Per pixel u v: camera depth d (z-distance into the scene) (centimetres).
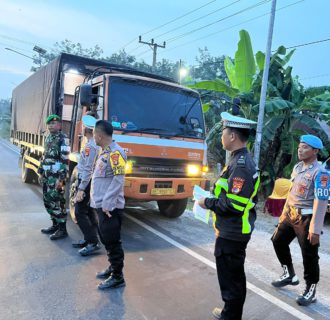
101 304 355
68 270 429
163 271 446
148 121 595
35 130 954
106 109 570
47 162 530
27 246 503
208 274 442
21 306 343
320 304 385
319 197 354
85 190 476
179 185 601
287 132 931
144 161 575
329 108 909
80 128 643
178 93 646
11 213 677
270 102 857
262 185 971
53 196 530
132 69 766
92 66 795
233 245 295
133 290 389
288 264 417
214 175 1288
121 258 391
